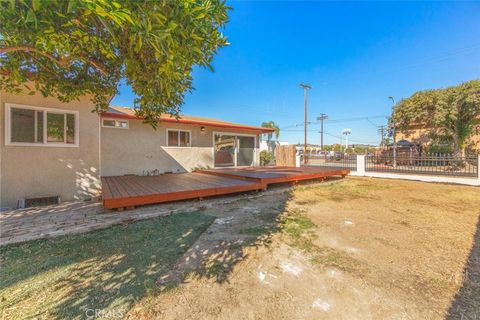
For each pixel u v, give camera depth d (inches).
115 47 87.4
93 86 147.3
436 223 162.4
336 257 110.1
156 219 164.9
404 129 652.7
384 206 211.8
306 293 82.4
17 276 90.4
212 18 76.7
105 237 130.9
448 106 494.9
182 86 120.0
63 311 71.4
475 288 85.2
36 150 198.2
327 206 210.5
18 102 188.9
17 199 189.2
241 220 166.2
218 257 109.5
